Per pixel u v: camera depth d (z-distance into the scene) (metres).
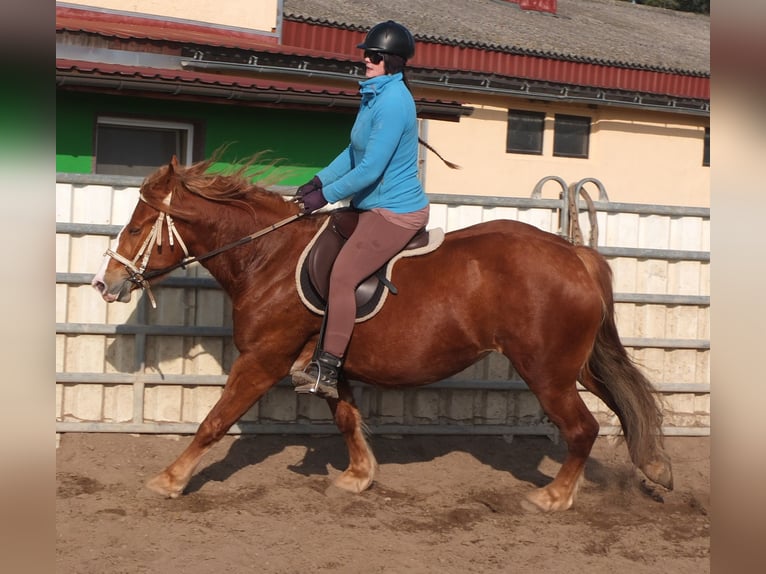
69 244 6.07
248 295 4.97
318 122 10.19
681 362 6.94
